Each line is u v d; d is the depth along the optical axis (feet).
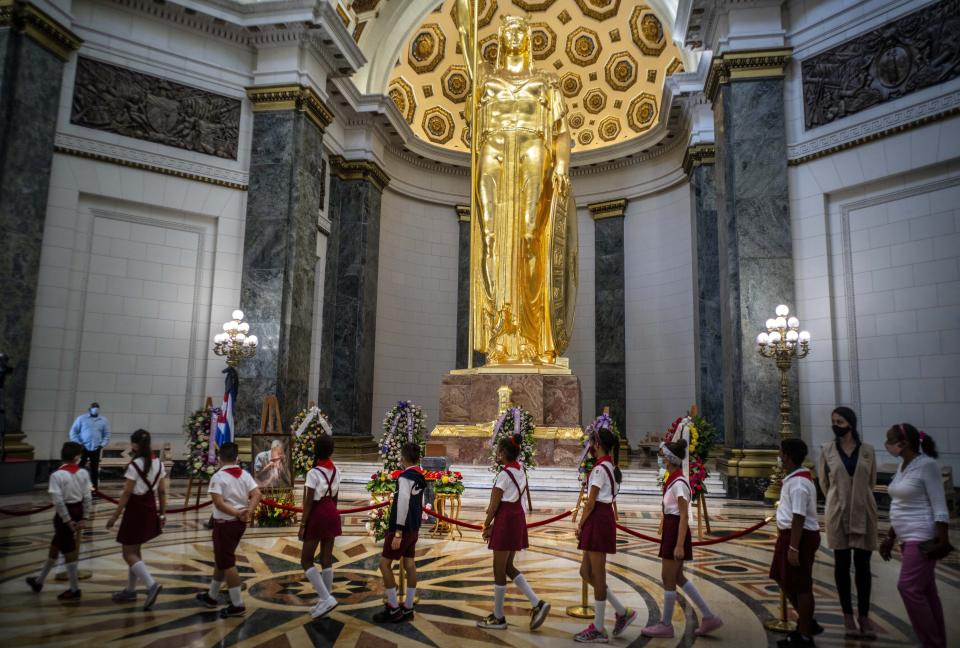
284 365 44.57
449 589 18.90
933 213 34.68
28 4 37.83
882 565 22.63
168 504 33.24
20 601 16.98
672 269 63.46
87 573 19.90
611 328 66.39
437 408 67.31
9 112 37.42
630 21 65.67
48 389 39.73
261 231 45.93
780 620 15.88
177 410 43.75
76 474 17.79
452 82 71.10
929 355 34.27
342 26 48.24
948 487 31.89
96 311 41.93
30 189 38.52
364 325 58.23
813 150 38.86
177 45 45.37
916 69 35.09
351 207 59.00
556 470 42.52
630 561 22.84
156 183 44.11
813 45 39.42
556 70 71.05
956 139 33.63
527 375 47.03
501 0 68.95
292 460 30.53
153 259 44.06
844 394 36.91
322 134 50.55
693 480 26.58
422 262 68.44
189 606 16.88
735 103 40.34
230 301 45.62
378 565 21.77
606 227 68.13
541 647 14.21
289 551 23.50
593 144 70.74
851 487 15.72
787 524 14.56
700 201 52.85
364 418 58.34
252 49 47.67
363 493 38.52
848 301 37.35
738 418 38.52
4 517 28.78
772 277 38.68
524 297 49.75
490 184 50.24
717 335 51.13
